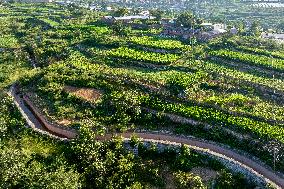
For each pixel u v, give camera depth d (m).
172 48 138.12
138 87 109.88
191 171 80.25
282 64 129.50
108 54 132.62
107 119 96.38
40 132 91.94
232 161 79.69
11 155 75.12
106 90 109.06
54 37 157.88
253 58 133.75
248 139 87.44
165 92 106.31
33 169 75.62
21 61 138.88
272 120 95.25
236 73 123.62
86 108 101.81
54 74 117.50
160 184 78.12
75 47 144.75
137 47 141.12
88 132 84.75
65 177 70.75
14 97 113.56
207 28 166.00
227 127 91.19
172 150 84.00
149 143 85.62
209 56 136.75
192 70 124.06
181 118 94.75
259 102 106.88
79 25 172.62
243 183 77.00
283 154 82.94
